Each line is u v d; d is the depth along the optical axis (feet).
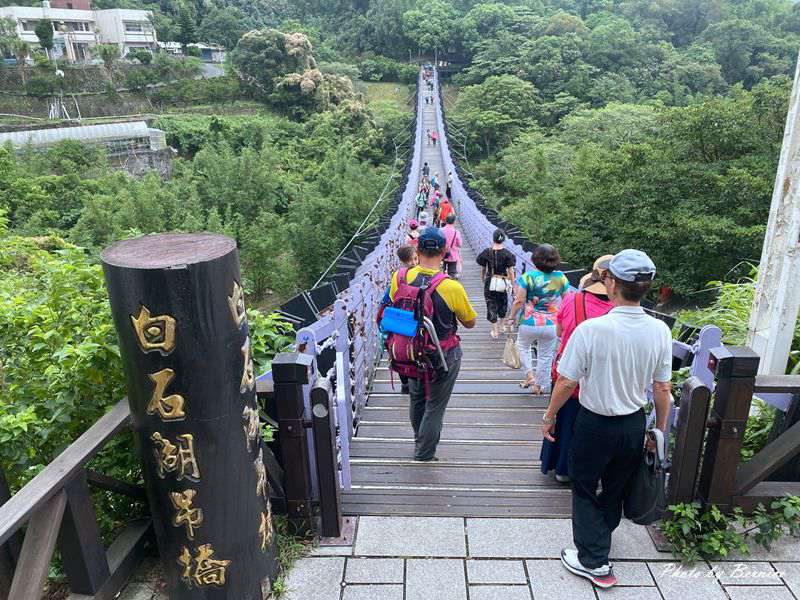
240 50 185.68
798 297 11.30
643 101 176.96
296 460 8.71
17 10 176.24
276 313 12.26
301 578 8.32
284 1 307.58
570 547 8.81
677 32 258.98
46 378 9.77
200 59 203.82
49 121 140.46
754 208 50.24
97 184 92.53
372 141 163.73
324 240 84.99
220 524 7.14
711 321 15.74
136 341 6.43
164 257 6.42
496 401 15.07
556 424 10.41
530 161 107.24
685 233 50.39
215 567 7.27
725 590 8.02
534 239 74.79
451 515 9.66
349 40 283.59
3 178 79.41
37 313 10.08
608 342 7.26
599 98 180.24
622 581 8.18
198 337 6.41
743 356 8.13
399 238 36.24
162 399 6.56
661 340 7.38
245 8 272.31
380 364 18.63
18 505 5.93
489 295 21.54
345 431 10.12
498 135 169.58
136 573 8.34
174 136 143.64
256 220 84.99
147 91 170.09
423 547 8.89
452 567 8.47
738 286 17.03
